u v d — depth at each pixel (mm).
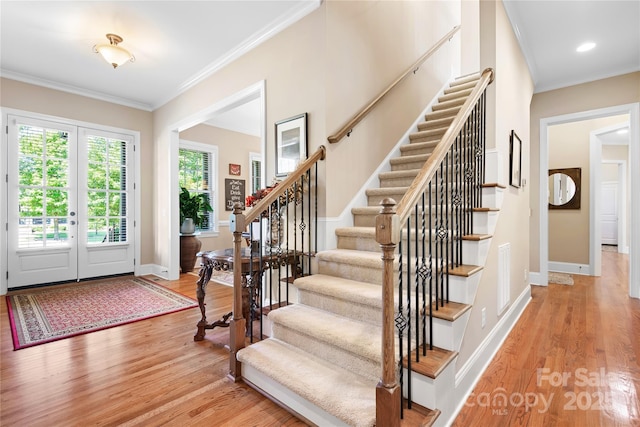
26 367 2184
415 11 4008
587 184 5305
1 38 3266
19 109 4117
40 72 4059
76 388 1935
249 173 7051
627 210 7648
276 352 1978
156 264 5262
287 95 2936
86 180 4684
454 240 2107
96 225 4789
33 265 4250
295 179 2408
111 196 4941
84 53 3574
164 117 5012
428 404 1470
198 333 2643
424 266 1632
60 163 4457
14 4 2721
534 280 4531
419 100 4098
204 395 1871
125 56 3314
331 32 2670
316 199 2646
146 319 3143
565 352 2373
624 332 2736
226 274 5402
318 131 2666
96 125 4750
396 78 3553
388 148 3436
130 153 5105
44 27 3074
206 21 2982
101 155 4824
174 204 4906
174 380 2031
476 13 5660
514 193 3055
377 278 2207
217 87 3852
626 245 7605
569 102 4234
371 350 1614
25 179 4184
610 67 3844
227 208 6621
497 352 2391
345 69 2822
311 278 2393
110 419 1657
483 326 2146
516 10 2832
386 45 3389
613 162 7598
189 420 1649
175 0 2688
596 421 1617
